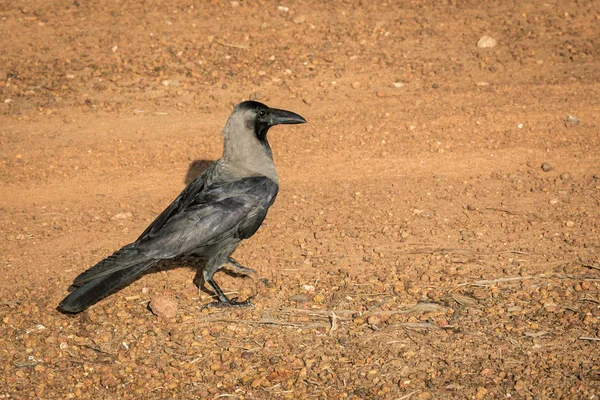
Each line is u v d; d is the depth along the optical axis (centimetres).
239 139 1138
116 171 1451
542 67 1725
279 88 1667
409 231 1268
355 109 1603
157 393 980
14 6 1956
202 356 1037
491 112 1581
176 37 1847
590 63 1733
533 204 1331
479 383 972
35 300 1133
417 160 1463
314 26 1883
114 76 1714
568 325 1058
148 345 1056
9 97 1650
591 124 1543
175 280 1188
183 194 1133
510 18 1908
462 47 1800
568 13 1919
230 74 1716
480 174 1421
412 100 1625
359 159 1468
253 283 1172
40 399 971
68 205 1361
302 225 1291
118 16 1930
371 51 1788
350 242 1248
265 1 1977
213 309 1125
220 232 1079
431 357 1020
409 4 1969
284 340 1059
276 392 977
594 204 1324
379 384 980
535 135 1519
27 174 1442
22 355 1038
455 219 1298
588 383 960
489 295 1124
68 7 1962
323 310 1111
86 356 1038
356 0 1983
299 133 1539
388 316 1091
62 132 1551
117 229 1290
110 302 1133
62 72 1728
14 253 1234
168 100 1644
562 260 1189
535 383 966
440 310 1098
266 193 1120
